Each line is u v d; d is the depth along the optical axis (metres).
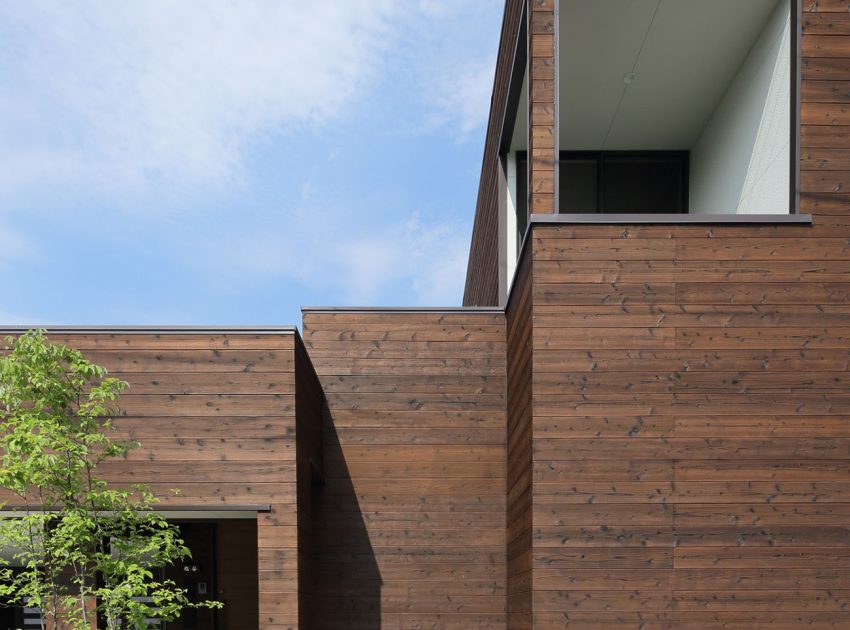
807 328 4.54
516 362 5.79
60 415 4.29
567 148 7.74
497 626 6.41
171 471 5.03
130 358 5.13
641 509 4.40
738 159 6.28
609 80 6.49
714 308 4.57
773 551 4.34
